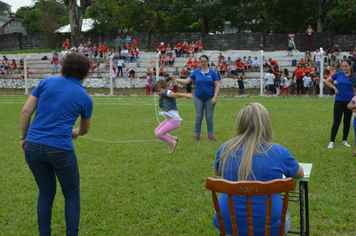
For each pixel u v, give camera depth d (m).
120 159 6.32
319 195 4.44
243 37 34.22
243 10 37.88
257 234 2.38
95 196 4.60
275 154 2.40
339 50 28.50
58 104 2.95
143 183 5.08
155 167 5.78
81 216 4.02
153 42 36.72
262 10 40.62
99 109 13.99
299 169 2.49
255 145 2.42
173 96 5.82
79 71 3.11
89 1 37.56
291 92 22.70
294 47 30.67
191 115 11.91
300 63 22.55
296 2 37.34
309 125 9.23
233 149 2.47
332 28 37.09
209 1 37.69
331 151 6.45
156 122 10.45
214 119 10.69
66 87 3.03
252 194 2.16
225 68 27.86
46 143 2.87
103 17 43.03
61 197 4.58
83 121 3.28
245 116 2.50
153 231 3.65
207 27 39.62
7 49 44.56
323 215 3.86
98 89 28.94
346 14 31.59
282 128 8.87
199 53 32.69
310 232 3.53
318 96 20.83
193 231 3.61
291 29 41.62
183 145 7.25
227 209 2.46
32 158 2.93
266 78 22.62
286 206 2.27
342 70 6.65
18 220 3.94
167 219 3.92
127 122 10.46
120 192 4.73
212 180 2.23
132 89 28.66
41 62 34.44
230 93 25.27
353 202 4.18
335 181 4.93
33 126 2.96
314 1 36.47
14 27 60.94
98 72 29.86
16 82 31.88
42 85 3.04
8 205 4.36
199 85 7.48
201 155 6.46
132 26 45.12
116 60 29.83
